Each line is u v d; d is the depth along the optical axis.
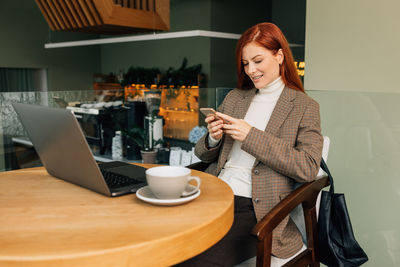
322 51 2.65
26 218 0.79
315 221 1.36
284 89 1.51
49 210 0.84
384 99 1.63
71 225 0.75
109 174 1.14
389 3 2.25
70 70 6.36
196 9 5.93
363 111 1.69
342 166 1.78
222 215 0.82
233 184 1.48
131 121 3.62
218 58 6.01
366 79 2.41
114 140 3.61
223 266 1.17
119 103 3.51
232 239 1.21
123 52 6.62
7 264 0.60
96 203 0.89
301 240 1.36
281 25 6.69
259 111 1.55
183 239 0.71
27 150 2.89
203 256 1.14
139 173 1.16
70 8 4.28
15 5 5.65
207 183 1.08
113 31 4.78
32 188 1.03
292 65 1.52
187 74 6.04
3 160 2.78
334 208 1.39
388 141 1.62
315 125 1.40
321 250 1.38
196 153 1.62
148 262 0.67
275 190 1.35
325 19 2.61
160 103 3.62
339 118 1.77
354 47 2.46
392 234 1.65
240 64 1.59
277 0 6.68
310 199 1.30
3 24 5.54
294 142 1.40
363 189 1.73
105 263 0.63
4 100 2.74
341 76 2.55
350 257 1.38
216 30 5.95
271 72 1.50
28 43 5.85
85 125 3.33
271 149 1.29
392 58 2.27
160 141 3.65
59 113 0.89
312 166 1.29
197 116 3.43
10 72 5.73
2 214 0.82
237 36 6.27
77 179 1.02
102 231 0.72
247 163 1.49
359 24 2.42
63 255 0.61
